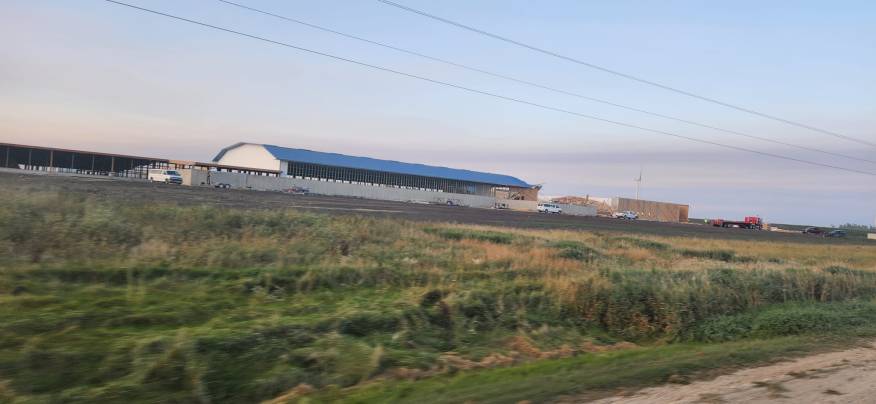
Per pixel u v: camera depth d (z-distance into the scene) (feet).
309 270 50.34
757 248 144.97
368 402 25.71
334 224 81.20
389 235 82.94
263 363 30.63
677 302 51.72
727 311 54.75
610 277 59.52
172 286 41.83
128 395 24.91
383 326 39.65
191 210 73.97
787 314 51.93
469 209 301.02
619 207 467.11
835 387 27.02
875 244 261.03
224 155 398.21
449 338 41.27
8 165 297.53
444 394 26.25
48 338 28.68
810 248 164.55
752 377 28.73
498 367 34.94
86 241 48.67
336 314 39.52
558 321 48.88
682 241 144.05
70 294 36.45
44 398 23.39
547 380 27.81
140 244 52.19
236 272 47.62
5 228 47.88
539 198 545.85
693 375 28.86
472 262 66.74
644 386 26.58
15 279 37.83
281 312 39.40
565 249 85.92
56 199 62.80
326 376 30.22
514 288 53.78
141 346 28.45
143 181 260.42
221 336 31.27
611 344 45.88
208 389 27.30
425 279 54.65
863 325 49.98
